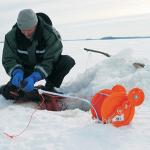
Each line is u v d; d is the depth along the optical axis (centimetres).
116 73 479
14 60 409
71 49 1820
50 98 407
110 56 534
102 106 298
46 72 400
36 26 393
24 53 409
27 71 421
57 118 334
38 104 411
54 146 268
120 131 291
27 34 388
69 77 731
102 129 293
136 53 1238
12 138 287
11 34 405
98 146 266
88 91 438
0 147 271
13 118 339
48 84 436
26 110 363
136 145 265
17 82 391
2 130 307
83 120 326
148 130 295
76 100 416
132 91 302
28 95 412
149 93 418
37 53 409
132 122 314
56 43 408
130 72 481
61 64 431
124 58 503
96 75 476
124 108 302
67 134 289
